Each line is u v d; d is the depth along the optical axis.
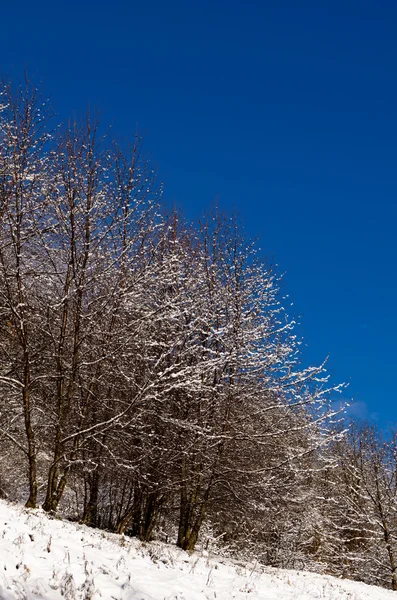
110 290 14.79
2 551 7.82
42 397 15.11
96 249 14.44
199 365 15.01
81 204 14.34
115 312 14.70
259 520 19.11
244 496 17.03
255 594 10.13
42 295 14.93
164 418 14.56
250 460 17.31
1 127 13.84
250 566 16.55
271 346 17.36
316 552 28.73
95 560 9.02
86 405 14.66
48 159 14.38
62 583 7.36
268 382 17.45
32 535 9.00
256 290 17.95
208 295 17.62
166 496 17.95
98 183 14.55
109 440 15.24
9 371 14.23
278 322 17.95
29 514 10.88
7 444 17.42
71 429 14.93
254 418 17.52
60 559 8.44
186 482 16.58
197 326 16.70
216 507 18.27
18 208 13.48
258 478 16.91
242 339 16.72
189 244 18.69
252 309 17.59
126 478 16.12
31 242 14.31
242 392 17.06
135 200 15.34
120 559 9.44
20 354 14.72
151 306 16.23
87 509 15.95
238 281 17.91
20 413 14.09
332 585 15.58
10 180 13.57
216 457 16.42
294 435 17.45
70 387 13.84
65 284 14.23
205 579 10.46
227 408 16.83
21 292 13.41
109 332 14.17
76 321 14.03
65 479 13.77
